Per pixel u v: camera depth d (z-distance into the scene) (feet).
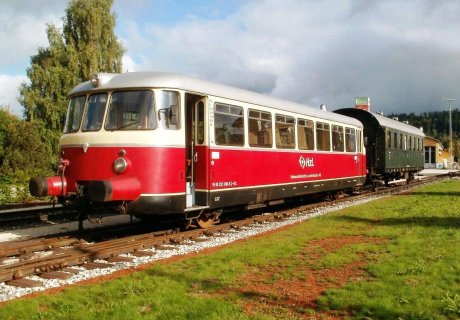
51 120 107.45
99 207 34.17
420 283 21.80
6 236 38.58
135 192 32.63
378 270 24.44
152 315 18.24
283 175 48.57
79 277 24.80
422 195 68.23
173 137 34.35
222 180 38.88
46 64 111.14
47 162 97.71
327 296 20.53
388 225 39.40
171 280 23.15
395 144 92.94
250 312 18.76
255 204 47.29
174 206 34.27
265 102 45.85
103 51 113.39
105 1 114.42
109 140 33.91
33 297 21.03
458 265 24.72
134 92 34.42
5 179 73.56
